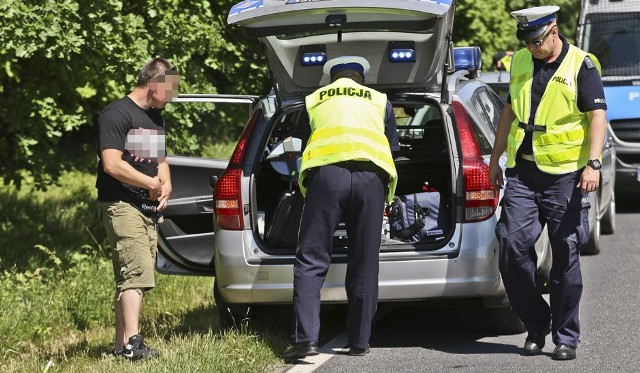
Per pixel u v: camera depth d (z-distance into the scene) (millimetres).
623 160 19109
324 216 8859
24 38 12383
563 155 8773
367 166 8844
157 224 9680
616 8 20406
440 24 9234
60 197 20016
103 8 13117
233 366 8484
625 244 15359
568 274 8844
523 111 8844
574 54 8773
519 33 8688
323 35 9758
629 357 8938
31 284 12336
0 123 15562
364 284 8930
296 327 8859
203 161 10766
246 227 9438
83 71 14023
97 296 11805
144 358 8930
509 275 8945
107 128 8969
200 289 12531
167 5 14484
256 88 16219
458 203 9188
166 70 9094
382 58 9758
